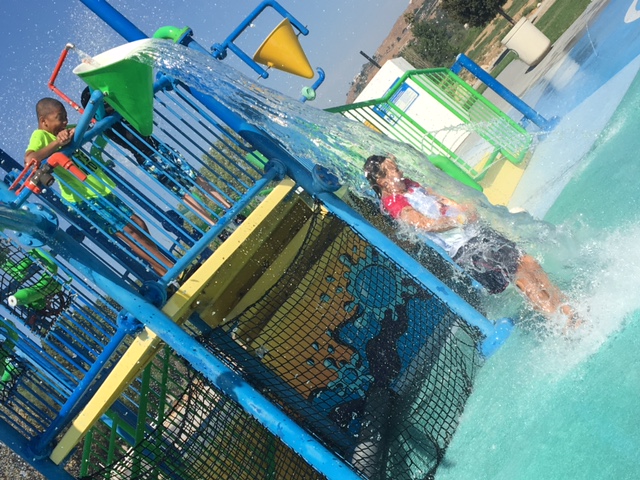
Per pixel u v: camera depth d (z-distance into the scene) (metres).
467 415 3.54
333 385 4.02
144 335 3.31
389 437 3.80
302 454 2.92
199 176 4.01
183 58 3.47
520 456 2.89
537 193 5.67
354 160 3.82
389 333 4.17
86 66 3.29
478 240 3.39
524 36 12.53
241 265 4.10
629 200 3.54
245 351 3.85
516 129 6.70
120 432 4.07
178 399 3.48
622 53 6.55
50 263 3.58
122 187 4.00
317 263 4.30
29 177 3.16
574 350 3.12
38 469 3.15
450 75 7.40
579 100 6.88
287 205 4.18
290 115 3.64
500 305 3.92
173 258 3.68
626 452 2.43
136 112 3.53
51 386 3.37
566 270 3.36
